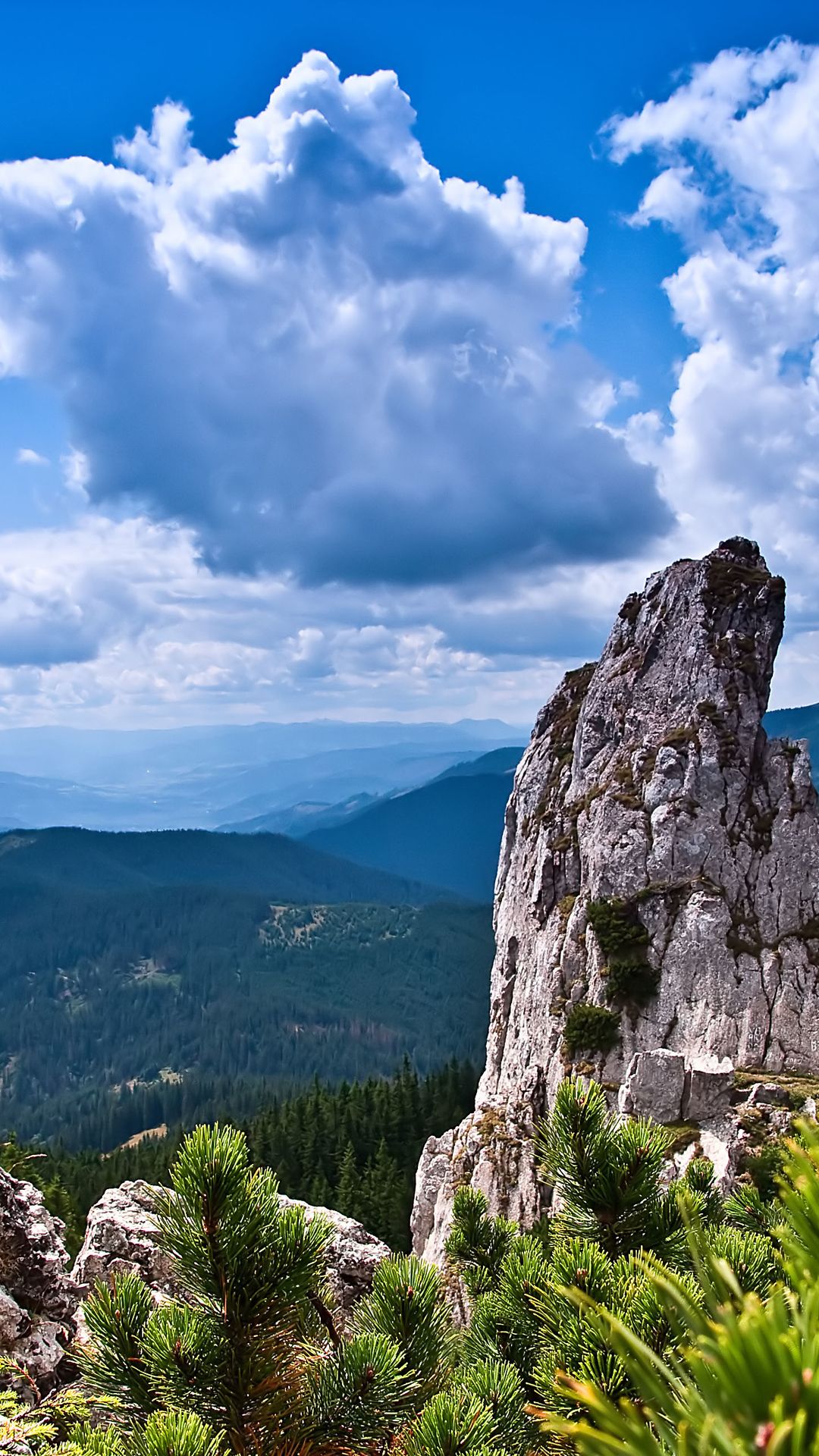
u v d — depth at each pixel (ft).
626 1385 21.61
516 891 235.40
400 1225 296.92
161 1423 19.45
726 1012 165.99
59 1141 522.47
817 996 165.58
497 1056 228.22
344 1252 56.80
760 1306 7.44
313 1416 23.97
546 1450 23.82
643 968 174.29
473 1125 178.40
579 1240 27.25
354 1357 24.54
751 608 209.15
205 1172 23.90
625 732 211.20
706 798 187.21
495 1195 159.74
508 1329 29.71
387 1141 358.23
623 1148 29.71
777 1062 159.94
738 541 222.07
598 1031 172.04
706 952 171.22
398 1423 23.82
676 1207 29.32
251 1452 23.50
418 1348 25.89
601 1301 24.73
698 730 193.88
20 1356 40.57
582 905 194.39
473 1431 21.42
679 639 211.82
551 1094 175.22
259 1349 24.25
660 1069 147.02
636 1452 7.49
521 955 220.43
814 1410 6.46
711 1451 6.75
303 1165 345.92
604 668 226.99
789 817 185.06
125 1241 57.00
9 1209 47.85
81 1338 43.93
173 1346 24.21
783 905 176.96
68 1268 69.92
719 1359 7.02
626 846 187.11
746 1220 29.76
